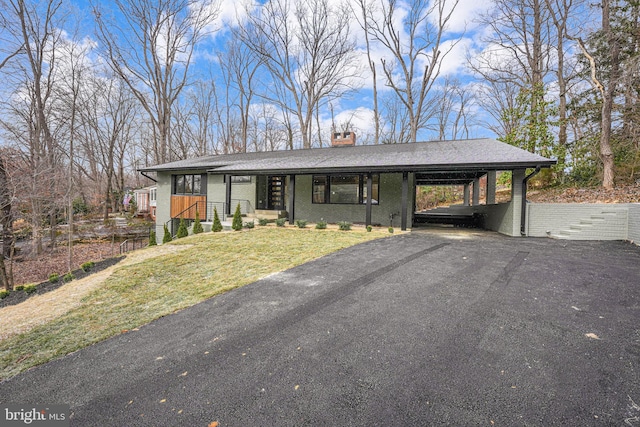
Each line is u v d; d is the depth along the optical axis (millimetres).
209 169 13109
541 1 16484
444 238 8891
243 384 2361
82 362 2889
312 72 23641
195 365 2684
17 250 13117
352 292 4363
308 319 3518
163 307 4238
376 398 2121
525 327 3129
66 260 13188
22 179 11367
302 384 2318
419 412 1970
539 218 9109
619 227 7750
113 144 28438
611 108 11359
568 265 5477
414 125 21578
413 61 21531
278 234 9898
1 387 2555
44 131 16781
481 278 4820
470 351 2697
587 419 1862
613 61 11109
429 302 3883
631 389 2131
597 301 3787
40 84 16438
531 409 1962
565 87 15656
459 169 9648
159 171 15875
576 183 12680
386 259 6270
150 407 2158
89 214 26266
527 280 4664
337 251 7203
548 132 14180
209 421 1976
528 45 17781
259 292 4586
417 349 2760
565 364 2461
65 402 2291
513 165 8328
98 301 4633
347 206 12781
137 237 18859
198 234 11047
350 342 2938
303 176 13555
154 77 22766
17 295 6258
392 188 12062
